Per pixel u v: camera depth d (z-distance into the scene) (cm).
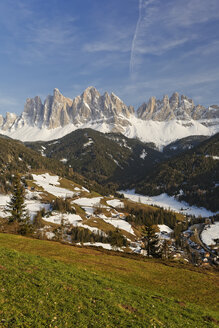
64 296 2052
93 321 1748
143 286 3681
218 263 16612
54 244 5781
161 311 2414
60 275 2659
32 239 5900
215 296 3875
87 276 3045
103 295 2362
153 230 10094
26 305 1686
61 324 1584
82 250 5731
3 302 1641
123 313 2038
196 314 2667
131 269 4578
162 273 4738
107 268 4269
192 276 4875
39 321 1544
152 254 10025
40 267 2789
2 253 3055
